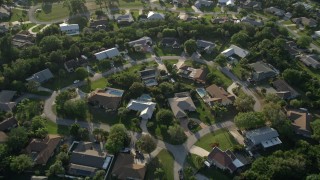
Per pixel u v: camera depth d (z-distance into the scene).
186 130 192.88
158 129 193.00
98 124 196.38
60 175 163.50
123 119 199.50
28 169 166.62
